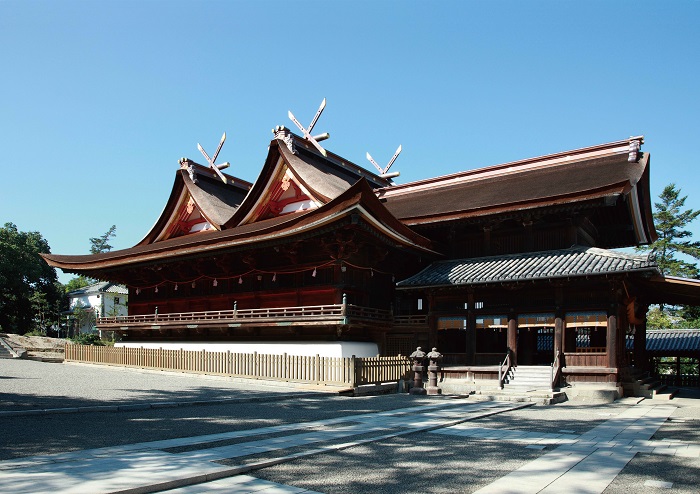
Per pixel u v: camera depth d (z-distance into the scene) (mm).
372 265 32531
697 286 26656
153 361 34281
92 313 75812
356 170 45156
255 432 13375
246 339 35688
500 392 24109
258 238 31203
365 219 27375
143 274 42844
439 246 33312
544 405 21656
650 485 8898
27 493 7270
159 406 17609
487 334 34625
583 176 30516
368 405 20406
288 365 27438
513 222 31031
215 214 41625
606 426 15555
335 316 28953
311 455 10820
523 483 8953
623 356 27047
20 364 35250
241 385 26578
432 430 14500
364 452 11344
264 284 35000
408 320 32375
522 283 26766
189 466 9289
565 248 29125
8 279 70062
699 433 14289
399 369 28656
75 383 24031
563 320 26594
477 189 35938
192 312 38031
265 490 8281
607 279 25297
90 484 7824
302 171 36188
